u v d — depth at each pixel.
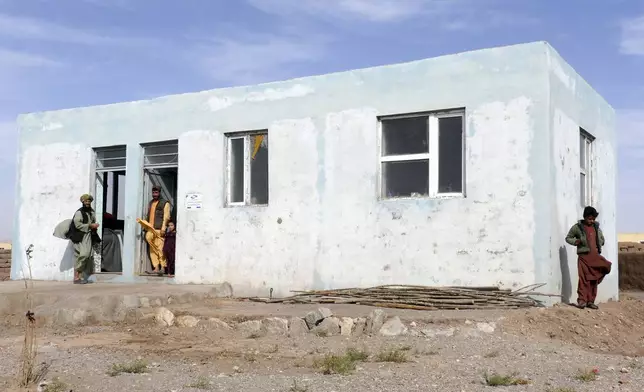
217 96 14.62
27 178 17.11
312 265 13.22
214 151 14.58
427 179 12.33
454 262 11.80
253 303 12.51
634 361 8.12
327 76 13.30
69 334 10.44
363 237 12.70
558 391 6.24
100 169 16.30
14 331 11.02
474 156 11.76
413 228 12.20
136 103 15.64
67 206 16.45
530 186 11.29
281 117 13.78
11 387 6.82
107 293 12.02
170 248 15.31
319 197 13.23
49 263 16.53
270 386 6.67
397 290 11.64
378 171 12.72
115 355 8.55
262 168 14.18
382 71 12.72
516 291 11.24
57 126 16.73
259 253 13.84
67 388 6.78
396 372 7.25
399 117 12.61
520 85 11.47
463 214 11.78
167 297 12.13
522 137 11.40
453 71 12.04
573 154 12.72
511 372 7.26
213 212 14.48
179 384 6.84
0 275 19.41
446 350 8.51
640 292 22.20
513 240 11.36
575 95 12.99
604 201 15.20
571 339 9.66
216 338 9.91
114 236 16.38
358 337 9.52
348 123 13.02
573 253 12.41
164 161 15.40
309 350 8.71
